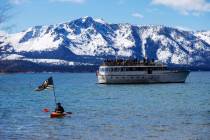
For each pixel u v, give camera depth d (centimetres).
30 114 9512
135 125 7700
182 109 10431
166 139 6419
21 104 12388
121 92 17150
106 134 6850
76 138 6575
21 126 7681
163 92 17025
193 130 7138
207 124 7769
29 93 17912
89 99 14138
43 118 8762
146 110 10244
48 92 18425
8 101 13562
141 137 6575
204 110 10175
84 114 9394
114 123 7975
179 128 7344
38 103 12750
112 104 12069
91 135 6781
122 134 6838
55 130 7244
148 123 7931
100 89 19138
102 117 8844
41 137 6662
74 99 14200
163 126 7575
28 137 6656
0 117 8956
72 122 8150
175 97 14650
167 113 9538
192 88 19738
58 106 9131
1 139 6494
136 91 17562
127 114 9394
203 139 6400
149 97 14675
